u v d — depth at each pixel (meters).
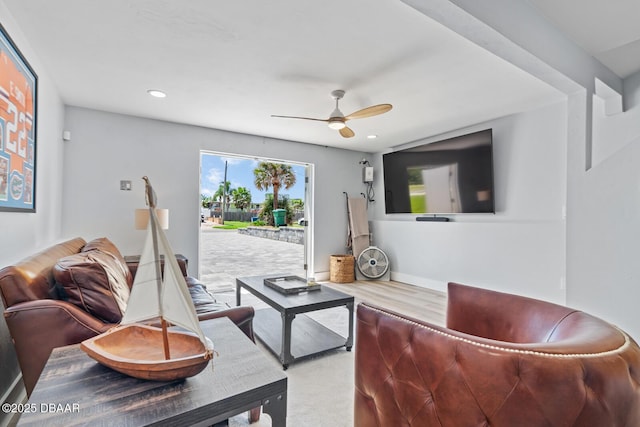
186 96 3.04
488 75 2.56
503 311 1.37
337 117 2.93
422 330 0.95
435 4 1.45
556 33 2.07
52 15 1.79
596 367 0.72
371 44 2.11
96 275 1.41
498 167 3.76
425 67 2.43
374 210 5.66
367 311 1.15
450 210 4.20
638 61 2.47
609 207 2.38
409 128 4.11
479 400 0.79
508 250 3.54
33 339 1.22
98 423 0.74
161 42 2.10
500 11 1.67
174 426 0.79
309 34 2.00
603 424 0.70
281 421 0.97
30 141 2.05
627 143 2.49
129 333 1.10
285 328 2.14
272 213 10.91
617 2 1.81
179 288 0.92
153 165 3.75
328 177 5.22
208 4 1.72
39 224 2.33
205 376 0.97
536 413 0.72
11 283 1.24
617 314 2.31
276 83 2.73
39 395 0.83
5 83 1.64
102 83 2.75
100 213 3.46
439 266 4.33
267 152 4.59
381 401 1.07
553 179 3.26
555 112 3.23
